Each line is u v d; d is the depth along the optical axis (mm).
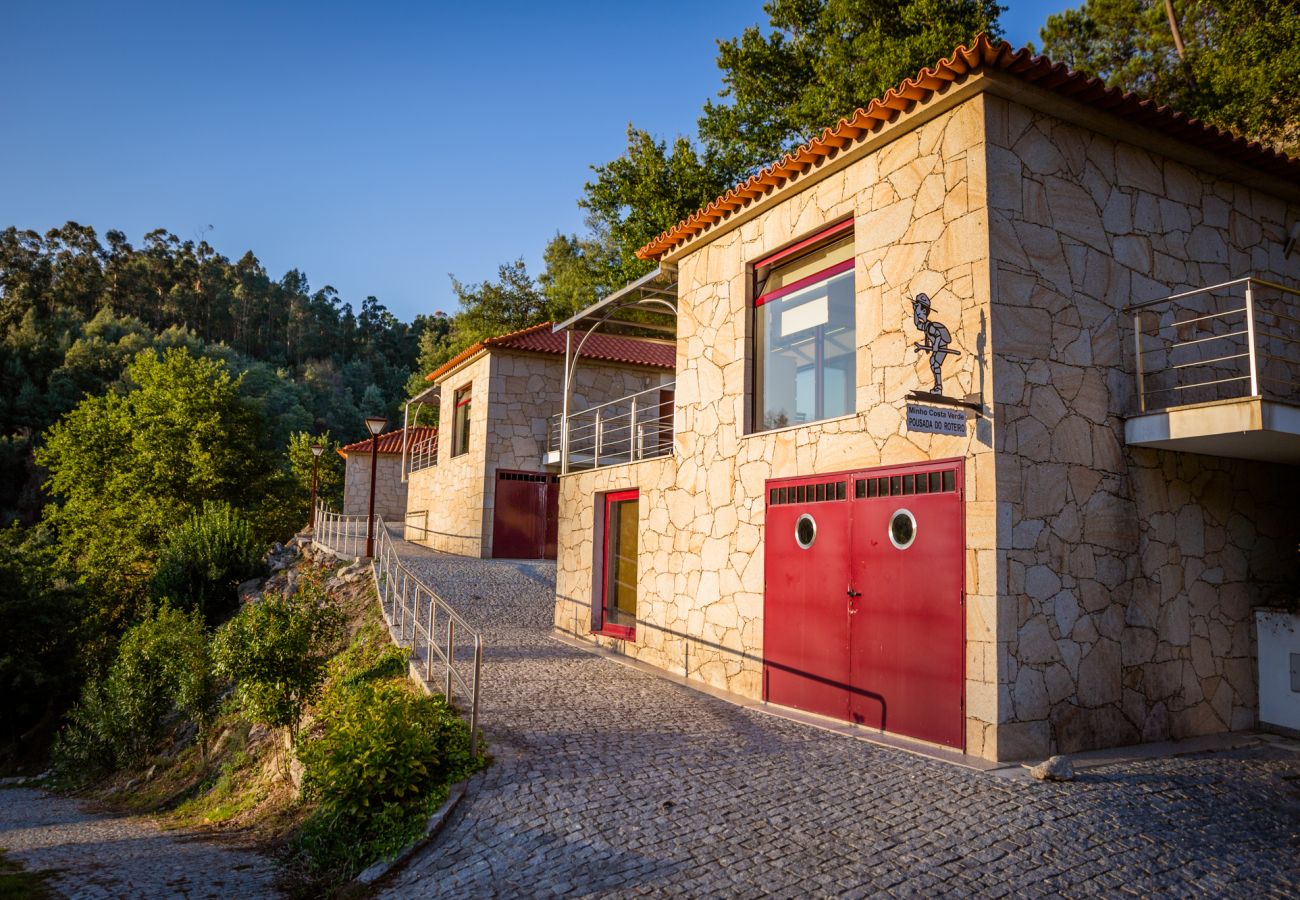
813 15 22688
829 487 8609
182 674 13750
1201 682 7809
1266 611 8172
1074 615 7055
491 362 21266
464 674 10125
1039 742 6730
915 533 7500
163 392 34531
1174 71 18844
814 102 20359
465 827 5691
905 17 19125
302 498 39969
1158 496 7758
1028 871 4574
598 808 5758
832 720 8266
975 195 7176
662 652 11328
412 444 30000
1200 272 8492
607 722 8117
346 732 6621
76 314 97625
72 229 127250
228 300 131625
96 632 26250
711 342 10922
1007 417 6918
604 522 13438
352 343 135750
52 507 33438
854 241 8828
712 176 23453
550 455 20109
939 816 5395
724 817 5520
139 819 11148
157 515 31000
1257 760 6914
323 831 6266
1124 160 8039
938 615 7188
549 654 11891
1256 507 8539
